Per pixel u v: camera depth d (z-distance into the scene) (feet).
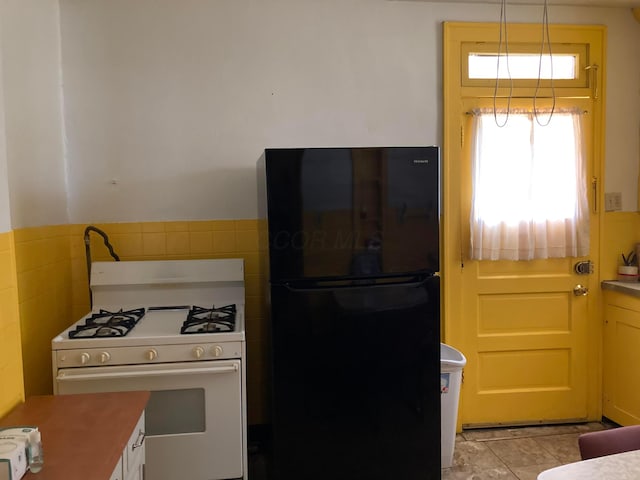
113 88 8.27
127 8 8.25
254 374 8.79
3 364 4.82
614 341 9.29
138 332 6.59
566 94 9.27
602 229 9.47
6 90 6.09
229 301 8.09
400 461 7.07
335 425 6.88
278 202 6.64
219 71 8.50
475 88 9.02
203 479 6.47
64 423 4.55
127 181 8.38
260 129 8.63
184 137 8.48
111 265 7.88
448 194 9.05
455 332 9.25
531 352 9.48
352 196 6.77
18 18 6.48
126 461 4.50
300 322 6.72
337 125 8.80
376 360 6.90
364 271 6.86
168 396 6.45
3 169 4.98
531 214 8.99
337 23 8.72
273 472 6.84
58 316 7.70
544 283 9.39
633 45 9.45
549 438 9.11
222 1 8.45
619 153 9.51
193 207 8.56
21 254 6.44
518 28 9.06
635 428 4.45
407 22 8.86
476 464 8.25
